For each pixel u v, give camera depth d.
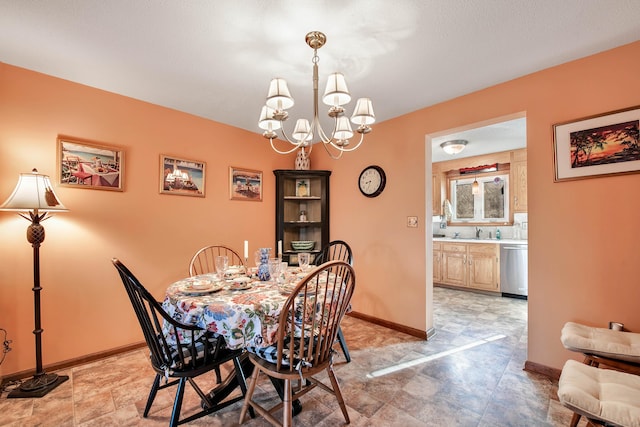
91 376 2.09
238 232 3.32
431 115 2.73
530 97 2.15
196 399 1.83
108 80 2.26
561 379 1.32
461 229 5.31
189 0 1.44
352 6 1.47
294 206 3.97
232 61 1.99
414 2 1.45
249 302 1.46
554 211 2.04
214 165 3.12
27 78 2.08
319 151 3.89
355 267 3.40
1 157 1.98
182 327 1.43
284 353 1.46
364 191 3.29
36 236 1.94
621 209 1.80
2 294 1.99
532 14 1.53
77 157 2.27
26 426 1.57
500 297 4.29
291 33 1.69
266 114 1.92
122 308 2.48
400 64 2.02
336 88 1.54
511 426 1.55
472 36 1.72
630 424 1.02
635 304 1.75
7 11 1.50
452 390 1.89
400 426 1.56
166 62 2.01
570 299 1.96
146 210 2.63
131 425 1.58
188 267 2.89
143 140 2.62
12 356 2.02
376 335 2.83
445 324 3.14
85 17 1.56
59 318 2.19
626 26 1.62
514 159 4.62
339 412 1.69
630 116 1.76
